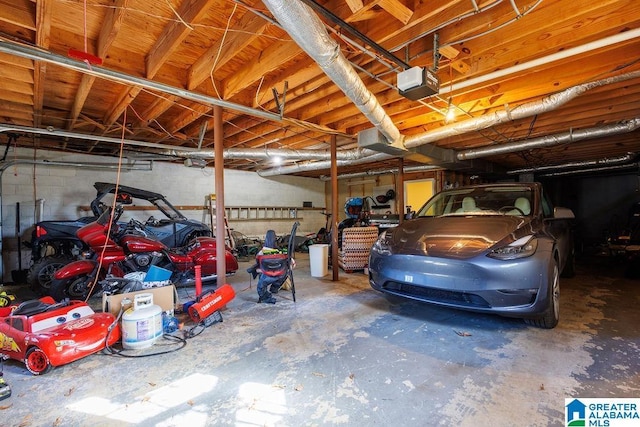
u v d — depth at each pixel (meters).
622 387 1.79
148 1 2.23
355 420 1.58
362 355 2.27
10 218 5.36
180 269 4.09
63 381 1.98
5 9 2.18
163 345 2.50
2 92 3.59
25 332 2.16
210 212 7.70
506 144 5.34
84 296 3.66
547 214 3.30
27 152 5.60
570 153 6.62
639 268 4.58
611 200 8.51
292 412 1.65
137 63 3.05
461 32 2.43
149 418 1.62
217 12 2.40
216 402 1.75
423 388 1.84
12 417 1.63
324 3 2.31
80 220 4.78
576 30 2.41
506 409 1.63
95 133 5.14
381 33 2.42
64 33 2.66
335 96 3.87
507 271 2.32
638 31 2.15
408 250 2.75
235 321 3.02
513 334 2.57
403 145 4.91
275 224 9.39
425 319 2.98
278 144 6.40
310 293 4.01
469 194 3.67
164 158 6.39
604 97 3.62
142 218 6.81
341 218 10.83
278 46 2.71
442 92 3.35
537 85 3.33
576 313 3.04
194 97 3.18
